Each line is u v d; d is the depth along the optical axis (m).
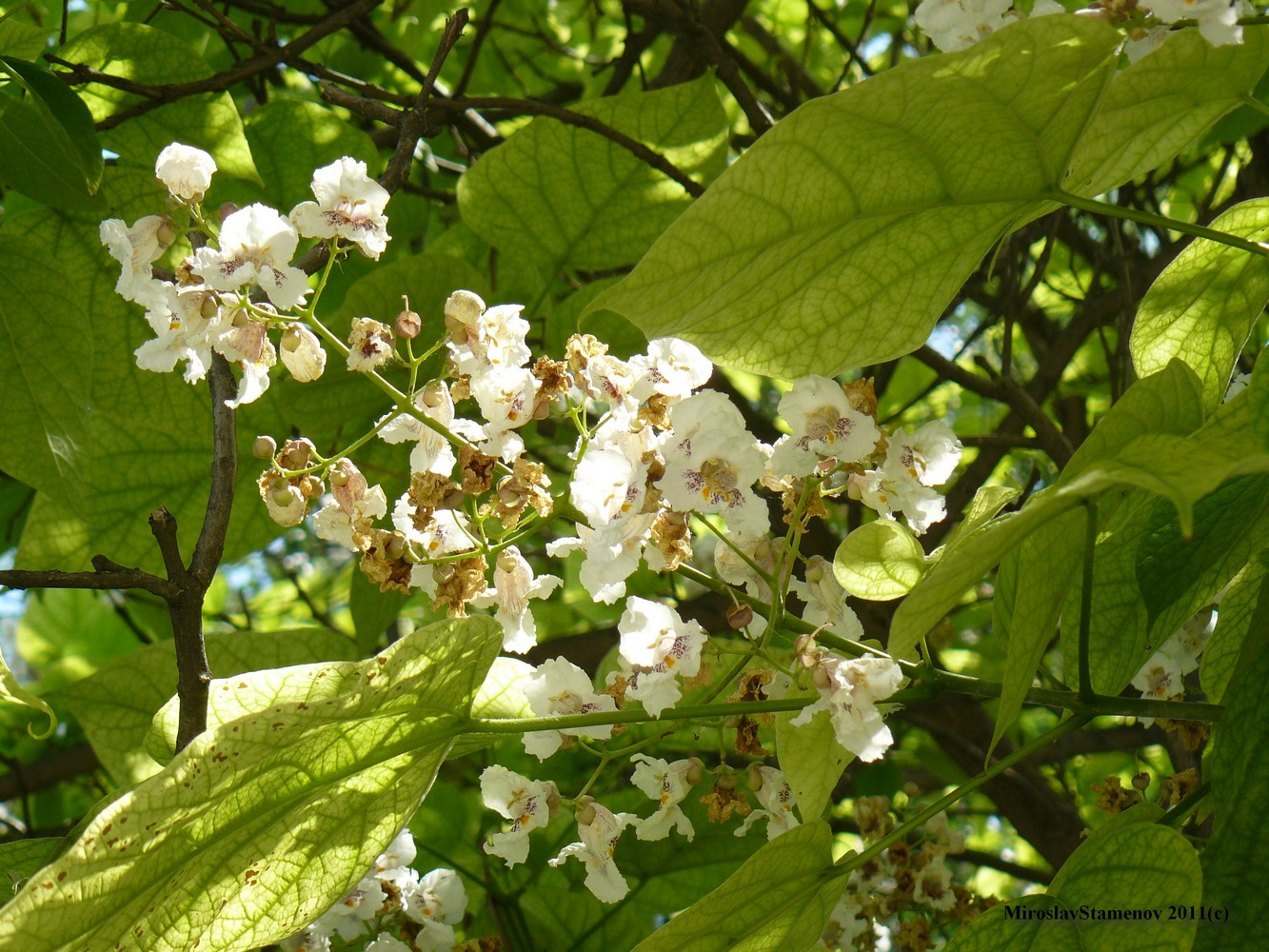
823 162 0.63
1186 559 0.69
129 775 0.90
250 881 0.65
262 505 1.10
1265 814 0.60
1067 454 1.29
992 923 0.62
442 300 0.96
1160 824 0.62
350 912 0.88
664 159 1.06
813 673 0.69
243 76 1.03
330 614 2.29
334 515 0.74
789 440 0.70
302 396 0.98
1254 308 0.80
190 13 1.09
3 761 1.51
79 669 1.69
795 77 1.62
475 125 1.43
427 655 0.66
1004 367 1.32
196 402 1.03
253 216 0.70
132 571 0.69
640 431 0.69
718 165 1.10
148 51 1.04
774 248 0.65
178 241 0.99
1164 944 0.59
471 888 1.18
